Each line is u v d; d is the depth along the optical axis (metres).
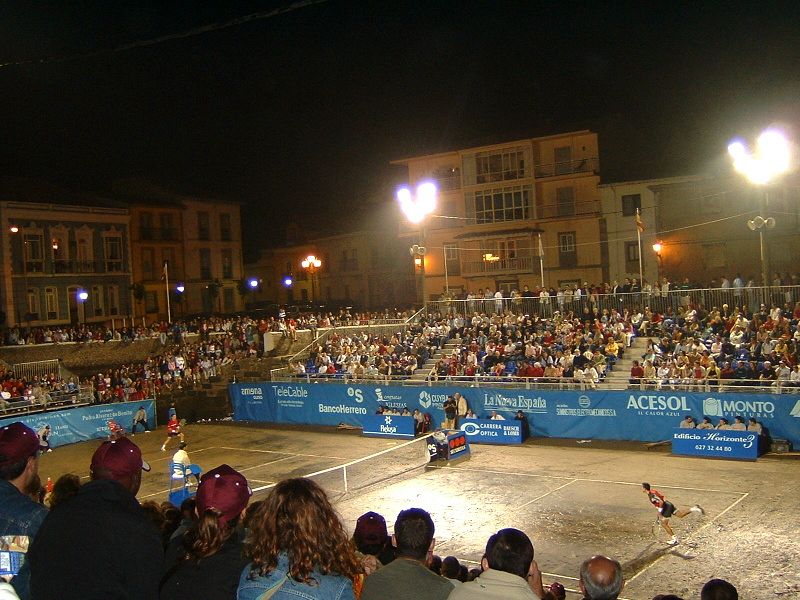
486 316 41.03
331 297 73.31
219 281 66.94
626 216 53.25
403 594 4.56
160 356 45.03
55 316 52.47
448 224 61.38
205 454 30.50
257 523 4.11
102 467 4.51
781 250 46.78
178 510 8.41
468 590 4.68
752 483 20.84
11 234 50.00
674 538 16.31
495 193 58.81
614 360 32.09
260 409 38.12
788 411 24.52
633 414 27.77
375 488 22.92
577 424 28.98
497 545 4.96
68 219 53.78
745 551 15.45
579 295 38.44
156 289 61.41
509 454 26.98
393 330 44.28
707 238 49.34
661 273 50.91
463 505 20.34
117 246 57.69
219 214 68.38
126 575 3.88
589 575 5.06
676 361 28.73
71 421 34.22
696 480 21.58
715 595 6.20
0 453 4.71
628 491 20.80
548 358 32.31
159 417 38.12
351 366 38.09
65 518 4.01
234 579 4.16
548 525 18.12
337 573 4.05
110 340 45.12
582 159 55.31
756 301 33.12
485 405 31.03
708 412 26.11
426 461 26.42
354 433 33.34
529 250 57.44
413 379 35.12
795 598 12.96
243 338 47.81
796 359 26.58
